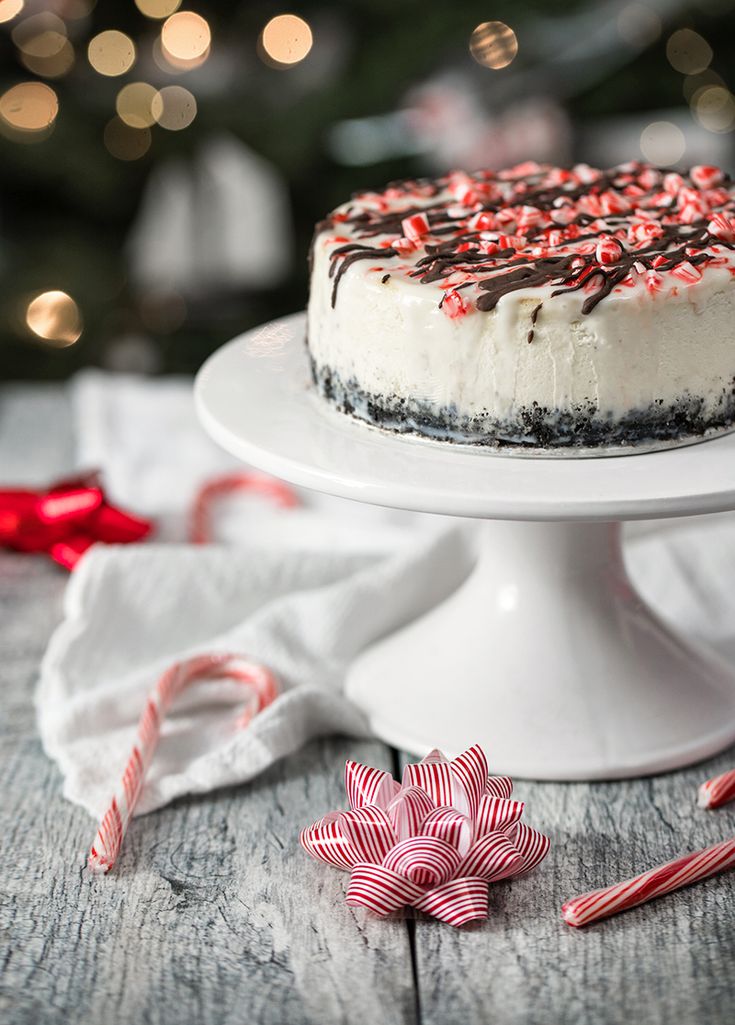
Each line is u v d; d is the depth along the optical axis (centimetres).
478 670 76
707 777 73
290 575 85
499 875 67
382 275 70
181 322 149
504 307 68
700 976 63
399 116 137
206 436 108
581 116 142
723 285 69
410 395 70
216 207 154
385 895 65
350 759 75
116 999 63
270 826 71
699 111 140
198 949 65
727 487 66
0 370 140
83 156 128
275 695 77
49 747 75
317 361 75
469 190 80
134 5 131
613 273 68
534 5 126
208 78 136
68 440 110
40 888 68
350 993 63
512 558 77
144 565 84
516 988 63
